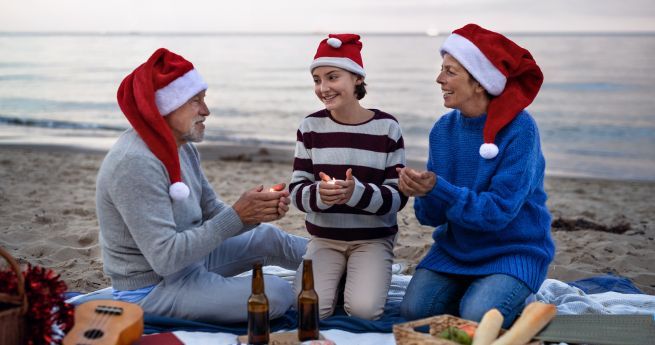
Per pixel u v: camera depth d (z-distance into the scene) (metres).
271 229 4.05
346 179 3.53
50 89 27.48
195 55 55.75
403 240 6.07
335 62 3.66
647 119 19.31
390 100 24.89
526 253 3.47
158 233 3.21
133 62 46.00
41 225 6.41
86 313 2.96
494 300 3.30
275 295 3.48
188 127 3.42
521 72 3.52
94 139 14.78
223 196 8.34
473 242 3.58
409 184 3.30
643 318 3.42
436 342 2.73
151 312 3.44
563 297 4.02
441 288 3.58
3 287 2.70
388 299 4.04
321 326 3.50
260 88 29.06
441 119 3.82
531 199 3.59
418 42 94.25
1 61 45.97
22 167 10.21
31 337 2.66
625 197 9.32
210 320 3.45
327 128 3.86
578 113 20.66
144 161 3.21
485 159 3.50
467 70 3.48
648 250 5.99
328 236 3.85
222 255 3.88
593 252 5.88
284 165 11.31
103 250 3.46
